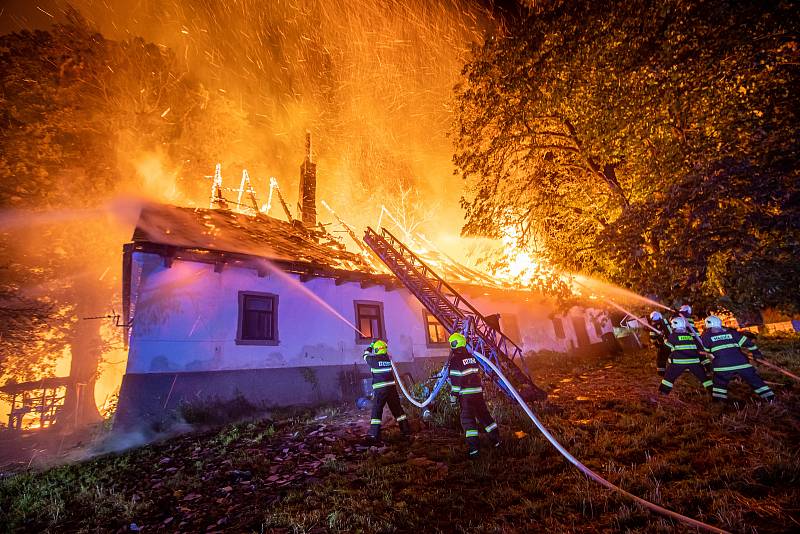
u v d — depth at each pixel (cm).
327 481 472
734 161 550
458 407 707
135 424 775
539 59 906
